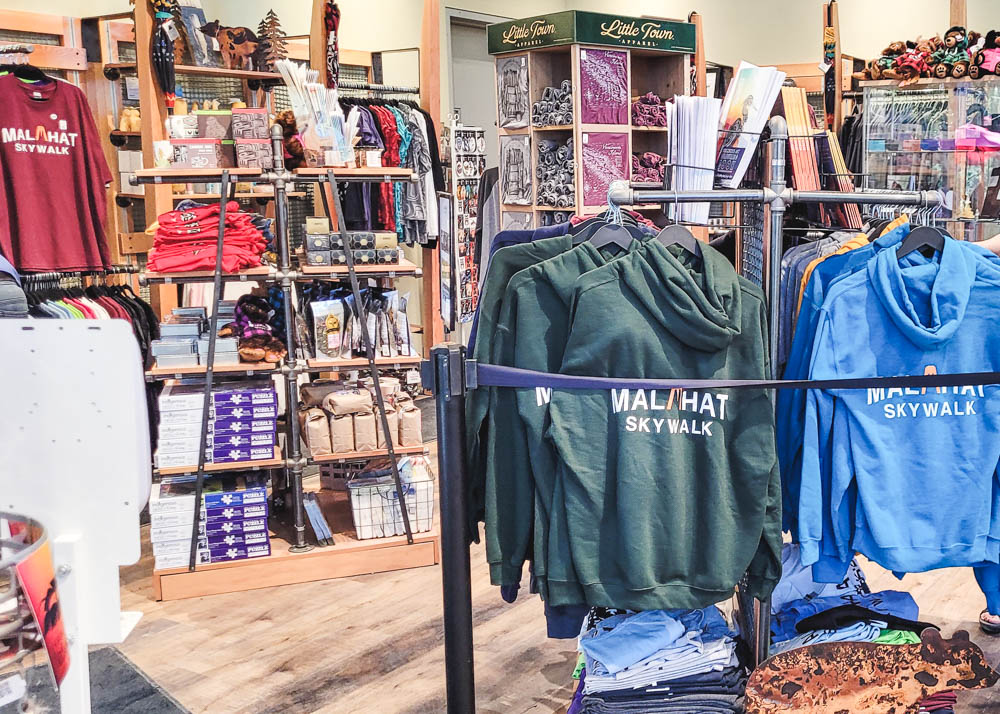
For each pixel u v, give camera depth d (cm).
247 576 393
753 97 312
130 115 545
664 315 206
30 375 173
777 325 230
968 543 219
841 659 227
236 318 404
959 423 217
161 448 384
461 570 211
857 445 215
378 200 552
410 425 414
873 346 218
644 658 238
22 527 175
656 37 581
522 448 210
